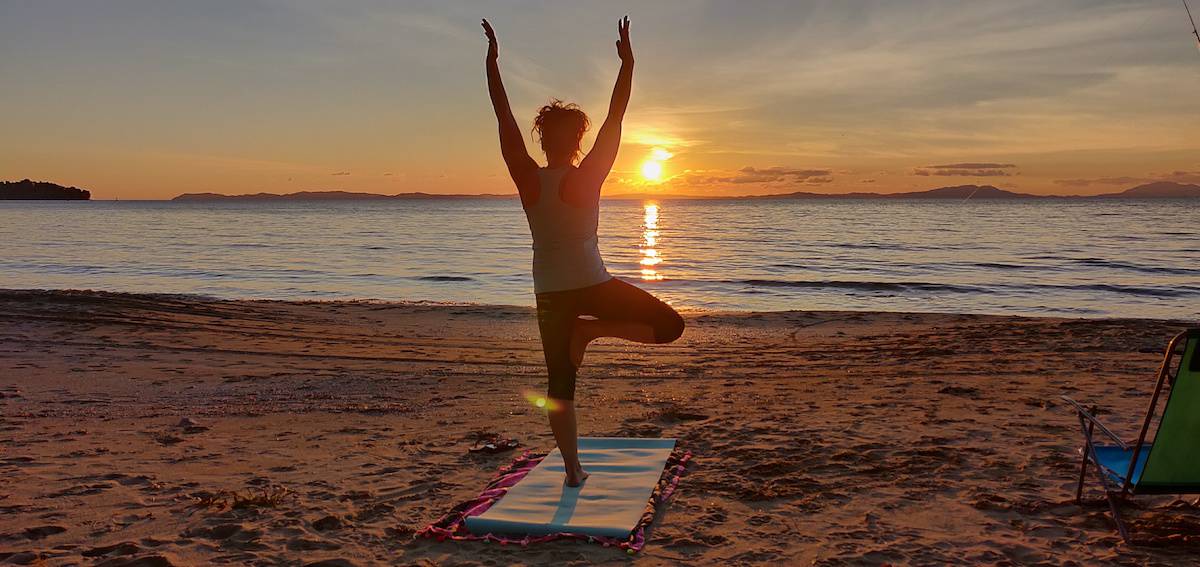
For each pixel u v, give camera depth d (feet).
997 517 13.38
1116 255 120.78
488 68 12.51
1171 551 11.69
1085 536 12.41
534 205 12.14
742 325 50.37
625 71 11.80
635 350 38.22
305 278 90.17
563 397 13.73
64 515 13.82
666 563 11.50
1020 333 42.65
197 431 20.95
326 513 13.89
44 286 80.02
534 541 12.24
